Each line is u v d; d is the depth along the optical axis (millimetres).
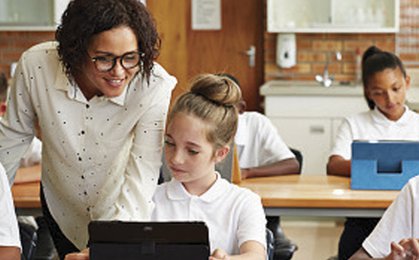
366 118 3949
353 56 6461
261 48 6777
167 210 2459
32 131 2654
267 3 6336
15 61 6727
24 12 6531
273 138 3957
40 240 3875
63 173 2621
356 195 3334
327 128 5957
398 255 2186
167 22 6840
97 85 2270
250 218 2381
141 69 2287
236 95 2385
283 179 3736
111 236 1953
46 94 2473
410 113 3926
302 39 6500
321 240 5473
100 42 2182
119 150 2541
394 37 6418
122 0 2217
